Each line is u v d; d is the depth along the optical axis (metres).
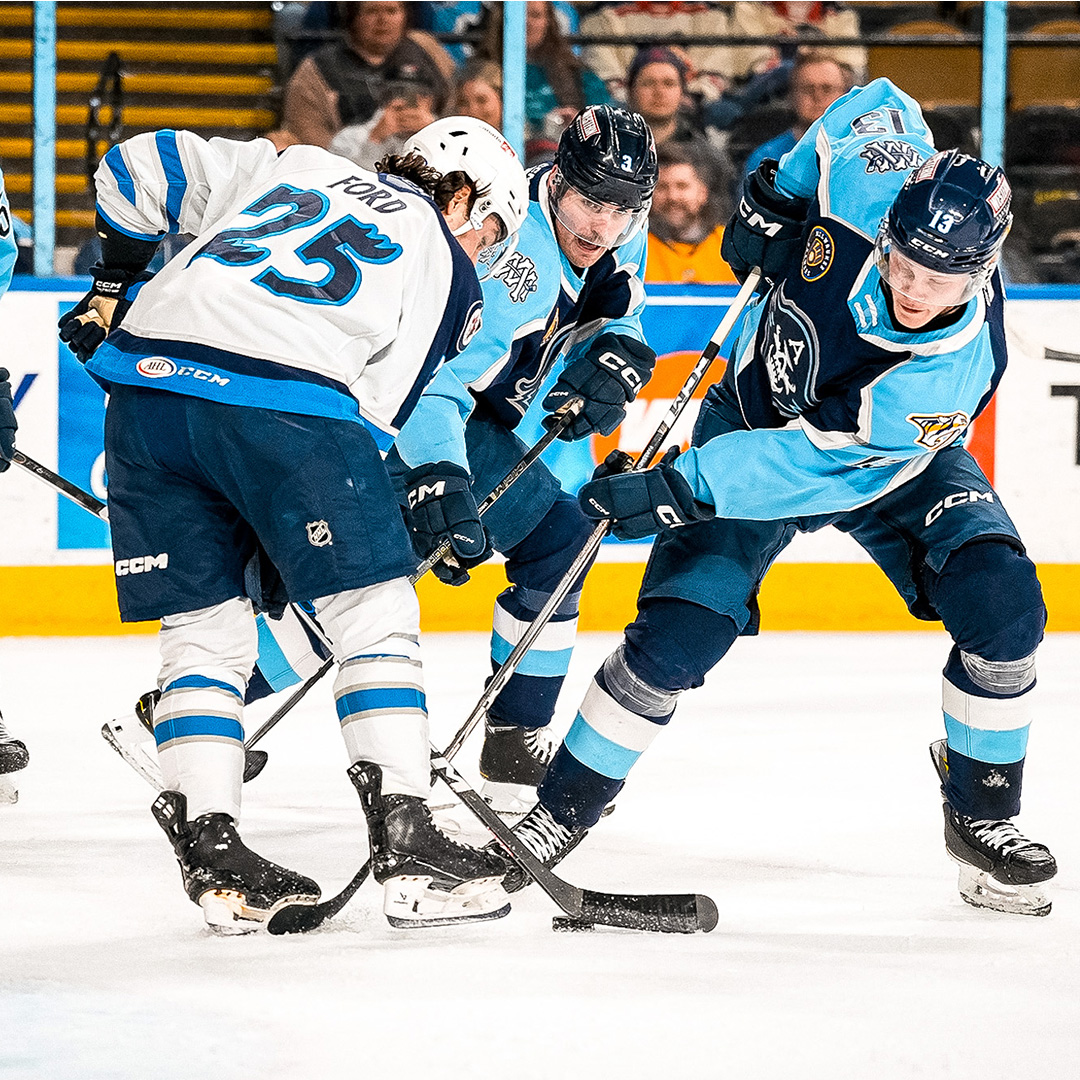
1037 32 23.39
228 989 6.78
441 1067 5.88
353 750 7.82
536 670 11.52
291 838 10.24
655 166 10.27
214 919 7.69
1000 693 8.85
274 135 23.16
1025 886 8.66
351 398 7.73
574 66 22.53
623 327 11.33
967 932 8.29
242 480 7.62
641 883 9.18
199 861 7.73
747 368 9.50
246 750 10.54
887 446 8.65
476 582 21.30
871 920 8.52
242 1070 5.80
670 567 8.97
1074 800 11.90
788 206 9.46
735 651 19.66
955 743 9.06
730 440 8.78
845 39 22.64
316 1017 6.43
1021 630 8.77
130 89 23.39
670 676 8.69
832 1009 6.75
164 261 19.19
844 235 8.61
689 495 8.72
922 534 9.15
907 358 8.37
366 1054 6.00
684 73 22.36
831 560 21.72
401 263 7.85
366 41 22.64
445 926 7.88
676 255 22.48
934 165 8.03
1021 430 21.66
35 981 6.86
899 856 10.10
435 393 9.08
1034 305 21.61
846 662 19.03
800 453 8.71
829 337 8.55
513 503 11.23
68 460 20.11
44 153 20.64
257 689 10.48
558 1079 5.80
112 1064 5.84
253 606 8.24
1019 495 21.73
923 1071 5.98
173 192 8.62
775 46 22.67
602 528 9.05
